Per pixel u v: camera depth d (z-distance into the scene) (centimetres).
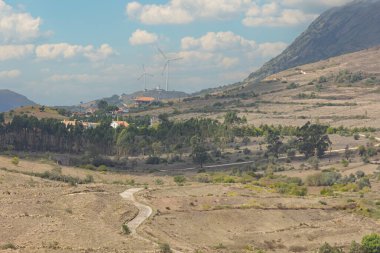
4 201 11781
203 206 14462
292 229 13600
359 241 12825
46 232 9569
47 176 16862
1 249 7981
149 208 13712
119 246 9481
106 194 14238
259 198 16088
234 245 11750
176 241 11225
